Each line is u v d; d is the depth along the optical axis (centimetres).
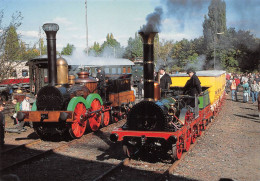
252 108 1694
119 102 1273
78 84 1077
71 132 924
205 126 1080
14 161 727
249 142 891
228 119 1310
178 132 660
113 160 729
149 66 665
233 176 605
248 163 691
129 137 718
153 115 671
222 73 1670
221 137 957
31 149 846
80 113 963
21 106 1110
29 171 653
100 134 1052
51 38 920
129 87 1411
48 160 735
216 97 1330
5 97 2028
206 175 610
